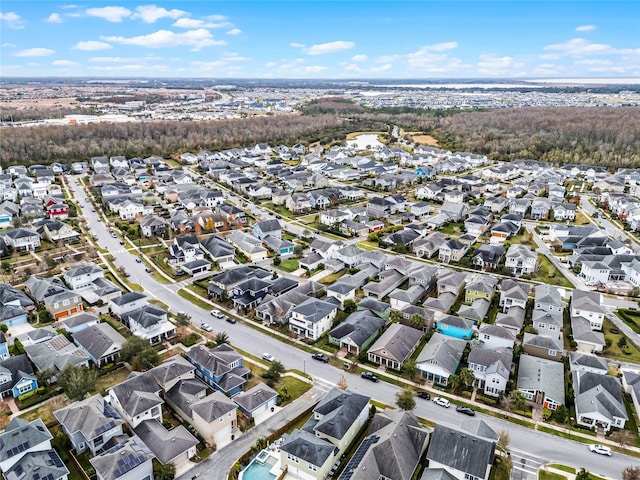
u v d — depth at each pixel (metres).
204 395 68.06
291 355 80.06
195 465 56.47
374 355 78.50
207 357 72.31
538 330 86.12
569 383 72.56
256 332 87.19
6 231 123.94
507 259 113.81
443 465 53.75
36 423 58.09
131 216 150.38
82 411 58.94
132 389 63.75
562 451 59.25
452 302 95.50
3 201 157.62
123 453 52.78
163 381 66.88
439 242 127.94
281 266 116.56
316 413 61.88
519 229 143.62
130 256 120.81
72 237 129.75
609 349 82.00
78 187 185.50
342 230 141.88
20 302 91.19
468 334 83.81
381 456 53.84
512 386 71.38
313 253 119.94
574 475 55.28
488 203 164.88
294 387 71.50
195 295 101.31
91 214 153.00
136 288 103.38
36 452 54.19
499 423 64.25
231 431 61.94
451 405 67.75
